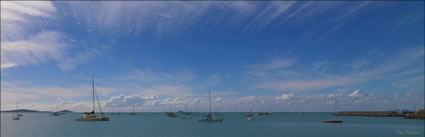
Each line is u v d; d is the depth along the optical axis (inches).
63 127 3560.5
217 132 2888.8
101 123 4315.9
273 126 3846.0
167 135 2600.9
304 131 3016.7
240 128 3432.6
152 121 5418.3
